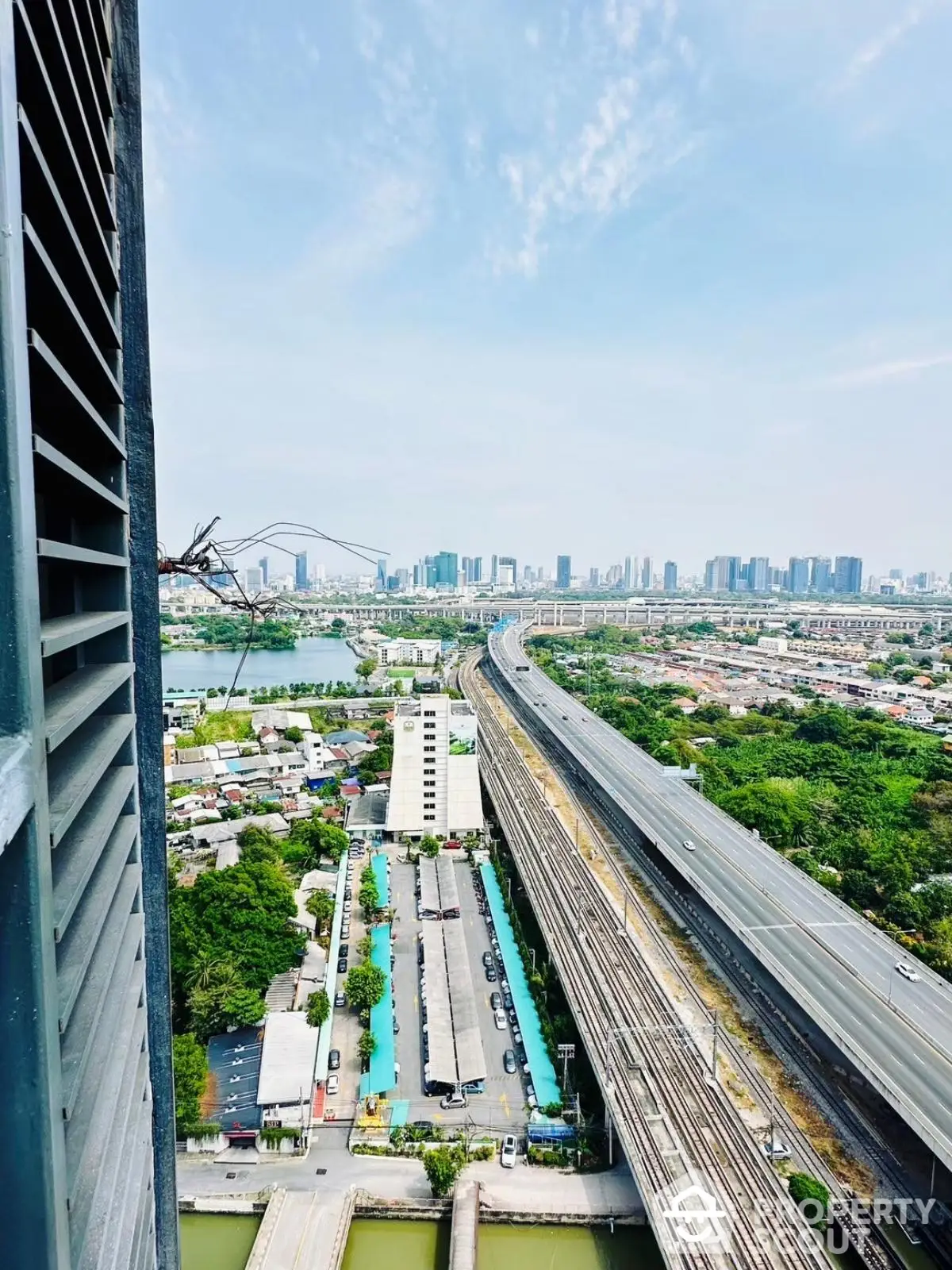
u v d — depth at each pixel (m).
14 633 3.65
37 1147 3.79
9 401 3.58
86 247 7.05
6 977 3.71
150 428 9.45
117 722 7.55
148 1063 8.67
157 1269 9.73
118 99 9.02
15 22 4.20
